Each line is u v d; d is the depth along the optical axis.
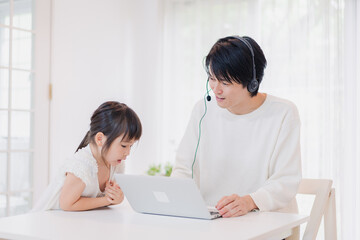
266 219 1.41
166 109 3.88
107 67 3.73
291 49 3.38
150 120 3.88
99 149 1.66
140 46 3.93
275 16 3.44
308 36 3.32
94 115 1.66
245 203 1.49
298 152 1.66
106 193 1.61
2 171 3.00
